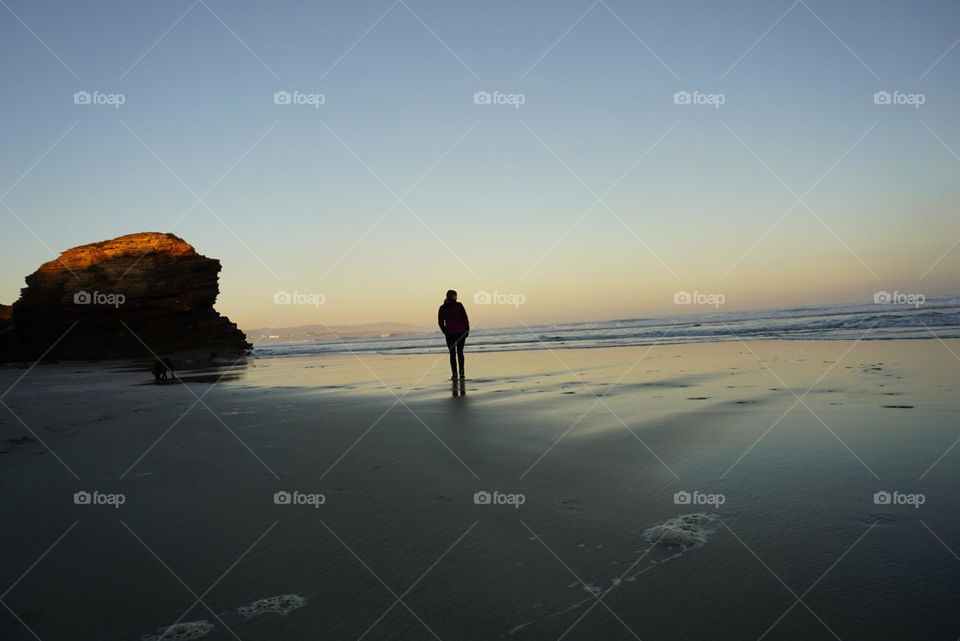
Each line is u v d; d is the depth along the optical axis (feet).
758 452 14.98
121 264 109.91
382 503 12.14
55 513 12.16
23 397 37.11
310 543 10.12
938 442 15.03
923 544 9.04
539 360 53.93
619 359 50.19
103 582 8.89
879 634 6.77
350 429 20.51
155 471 15.39
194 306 112.47
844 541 9.28
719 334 84.28
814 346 51.98
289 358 90.63
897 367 31.73
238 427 21.71
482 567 8.96
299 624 7.49
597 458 15.17
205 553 9.85
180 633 7.38
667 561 8.87
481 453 16.19
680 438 16.99
